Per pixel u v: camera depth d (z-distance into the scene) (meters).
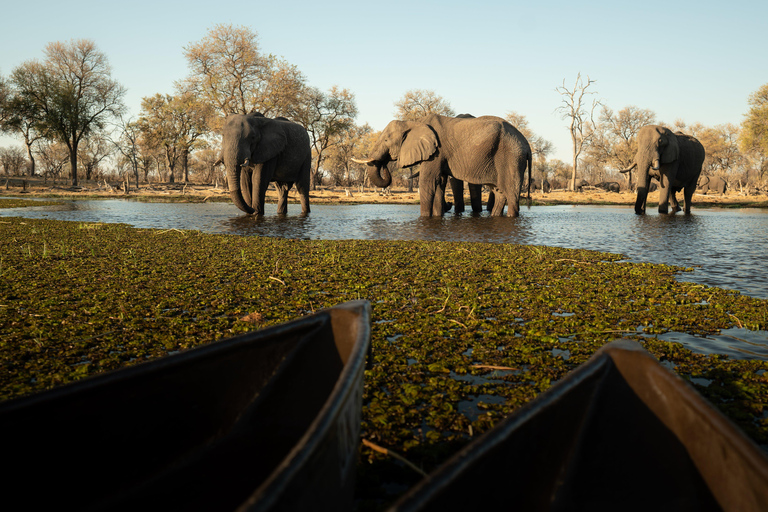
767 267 7.60
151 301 5.36
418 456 2.46
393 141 18.44
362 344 1.64
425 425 2.78
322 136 51.69
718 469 1.37
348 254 8.60
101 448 1.69
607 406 1.70
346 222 15.97
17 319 4.68
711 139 66.00
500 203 18.19
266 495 0.95
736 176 60.31
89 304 5.22
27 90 44.91
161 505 1.71
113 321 4.63
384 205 30.09
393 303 5.32
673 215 20.31
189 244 9.80
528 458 1.42
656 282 6.30
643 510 1.51
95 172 67.88
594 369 1.66
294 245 9.72
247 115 17.00
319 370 2.04
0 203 26.05
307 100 48.84
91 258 8.09
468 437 2.62
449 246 9.72
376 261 7.91
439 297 5.56
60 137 46.78
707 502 1.40
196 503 1.72
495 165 17.86
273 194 39.16
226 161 16.42
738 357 3.76
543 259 8.15
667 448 1.56
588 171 86.25
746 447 1.25
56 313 4.85
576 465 1.59
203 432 1.91
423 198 18.20
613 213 21.81
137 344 3.99
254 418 1.97
